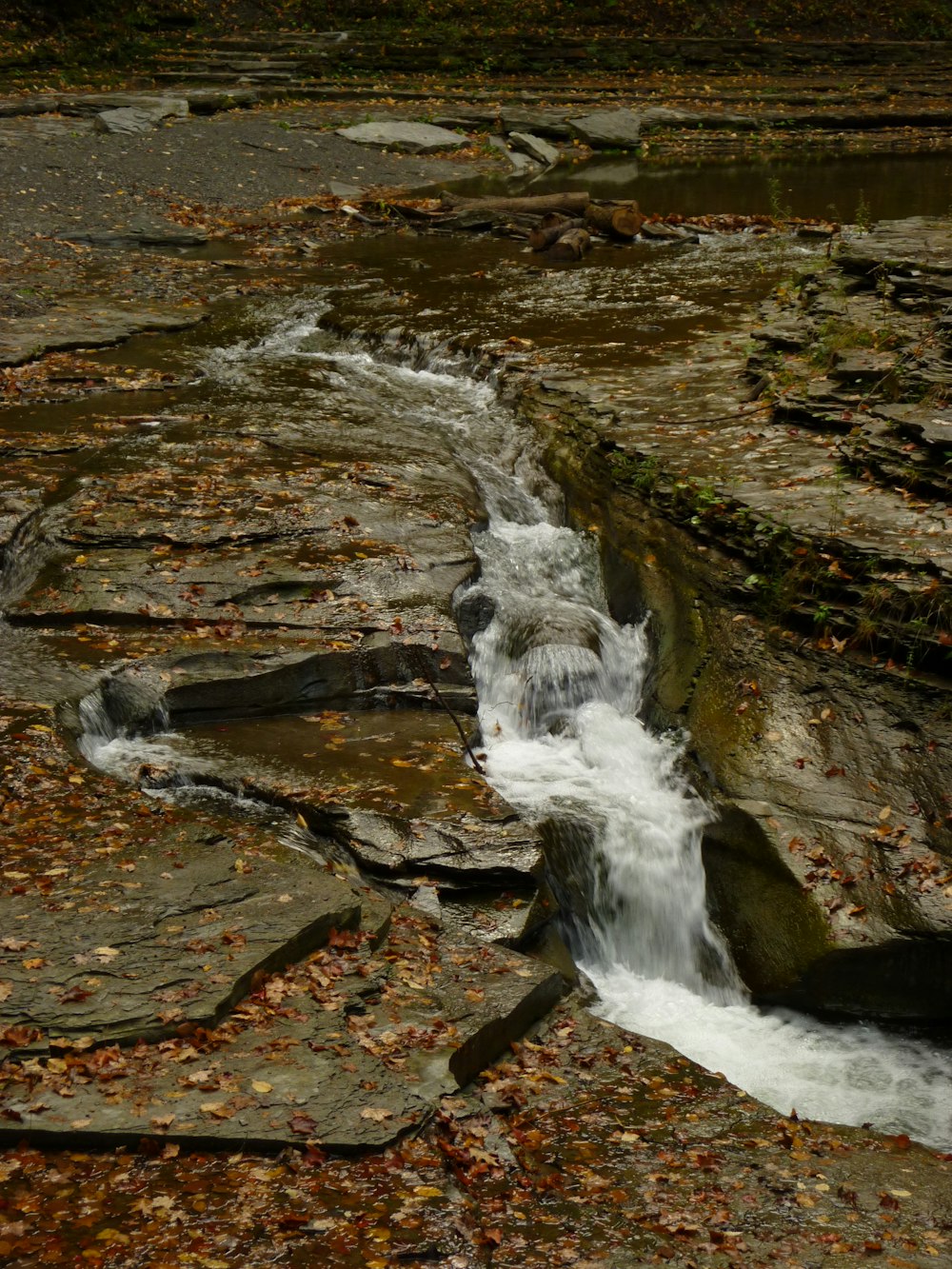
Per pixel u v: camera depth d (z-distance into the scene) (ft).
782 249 63.16
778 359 43.27
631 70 114.01
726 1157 19.04
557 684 32.30
